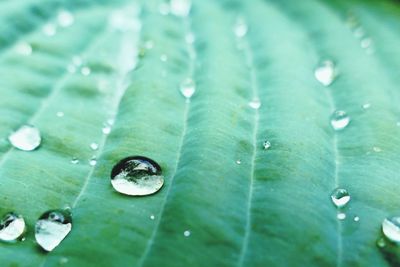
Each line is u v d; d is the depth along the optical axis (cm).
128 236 12
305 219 12
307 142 13
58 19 16
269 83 14
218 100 14
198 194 12
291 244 12
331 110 14
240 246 12
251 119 13
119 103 14
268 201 12
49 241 12
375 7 17
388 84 15
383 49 15
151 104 13
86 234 12
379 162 13
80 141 13
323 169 13
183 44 15
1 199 12
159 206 12
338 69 15
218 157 13
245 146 13
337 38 16
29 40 15
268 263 11
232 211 12
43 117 13
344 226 12
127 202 12
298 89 14
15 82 14
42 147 13
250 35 16
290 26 16
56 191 12
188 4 17
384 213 12
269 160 13
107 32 16
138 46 15
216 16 16
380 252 12
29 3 16
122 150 13
